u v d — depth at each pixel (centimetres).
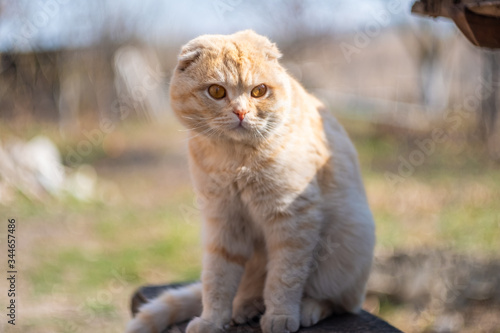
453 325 432
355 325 283
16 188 745
